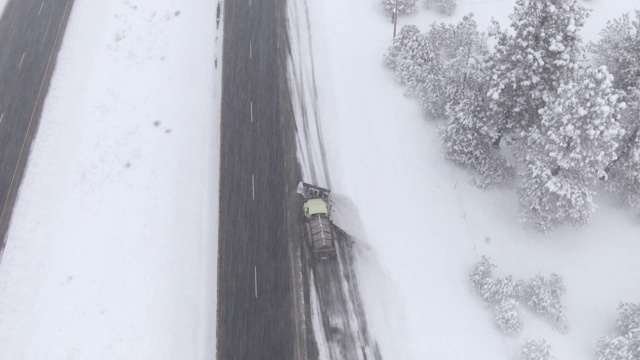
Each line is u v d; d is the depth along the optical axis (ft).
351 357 73.05
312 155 95.20
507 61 79.51
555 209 78.74
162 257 83.35
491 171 88.69
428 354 72.43
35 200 89.15
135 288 80.18
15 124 99.45
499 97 81.00
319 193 88.28
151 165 94.32
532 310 76.02
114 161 94.79
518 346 72.90
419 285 79.00
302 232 84.79
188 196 90.38
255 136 97.50
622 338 68.64
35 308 77.77
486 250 82.94
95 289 79.92
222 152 95.14
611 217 85.46
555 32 73.77
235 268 80.59
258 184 90.79
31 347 74.33
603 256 81.41
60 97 104.12
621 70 84.48
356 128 98.22
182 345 74.79
